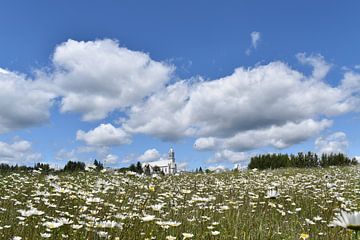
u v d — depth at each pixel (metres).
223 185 14.78
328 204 10.70
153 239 6.31
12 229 6.46
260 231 6.46
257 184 15.73
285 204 10.79
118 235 5.96
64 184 11.43
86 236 5.82
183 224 7.17
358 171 21.64
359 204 10.07
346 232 6.37
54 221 6.79
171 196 10.62
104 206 7.74
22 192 11.20
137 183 12.34
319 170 23.64
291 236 6.80
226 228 6.96
